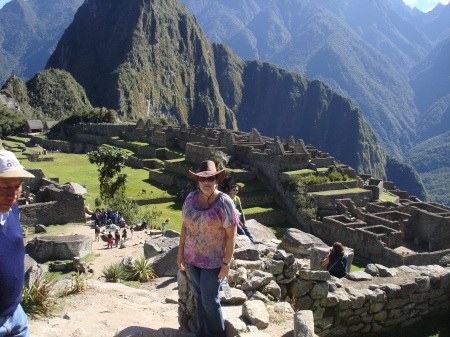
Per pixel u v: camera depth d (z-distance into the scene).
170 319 8.77
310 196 47.06
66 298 10.30
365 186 50.94
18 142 112.88
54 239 22.19
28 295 9.32
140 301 10.47
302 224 45.84
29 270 14.04
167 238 18.44
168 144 77.31
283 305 7.34
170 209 46.31
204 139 66.81
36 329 7.45
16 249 4.57
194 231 6.04
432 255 33.72
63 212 31.42
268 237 16.95
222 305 7.14
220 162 53.50
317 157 60.41
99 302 9.91
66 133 117.38
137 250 24.08
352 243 38.44
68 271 19.70
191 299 6.97
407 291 10.12
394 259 33.56
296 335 6.11
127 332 6.62
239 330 6.19
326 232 41.91
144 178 61.34
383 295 9.69
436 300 10.70
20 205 30.02
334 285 9.46
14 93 183.88
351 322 9.23
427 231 39.06
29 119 135.62
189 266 6.20
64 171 67.12
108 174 41.06
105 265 20.73
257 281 7.75
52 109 195.75
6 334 4.65
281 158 52.19
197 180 6.11
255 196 49.38
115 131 104.06
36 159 80.88
